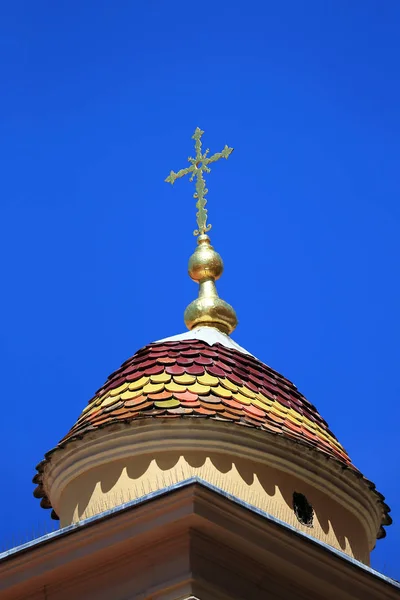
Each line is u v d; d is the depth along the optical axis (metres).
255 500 28.27
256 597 25.28
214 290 33.78
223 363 30.92
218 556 25.06
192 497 24.64
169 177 36.25
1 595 25.88
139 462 28.55
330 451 30.25
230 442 28.52
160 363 30.61
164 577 24.78
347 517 29.84
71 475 29.30
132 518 25.08
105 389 30.81
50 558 25.62
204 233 34.91
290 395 31.36
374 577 26.48
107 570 25.41
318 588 26.06
